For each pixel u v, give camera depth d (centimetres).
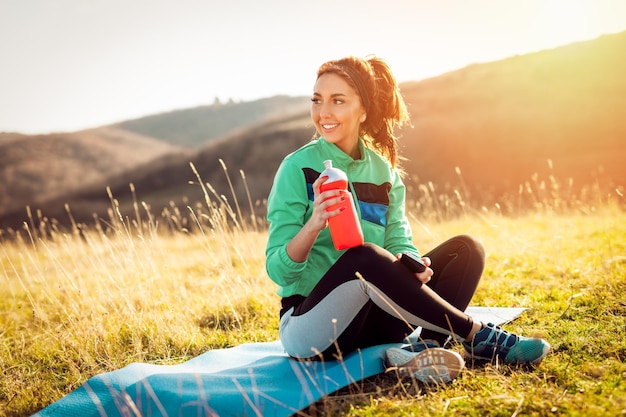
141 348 407
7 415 315
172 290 575
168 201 4031
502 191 2458
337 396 277
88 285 620
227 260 550
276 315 476
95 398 289
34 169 7538
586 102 3044
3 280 714
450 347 329
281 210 294
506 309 409
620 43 3600
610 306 383
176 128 10206
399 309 273
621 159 2361
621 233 683
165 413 268
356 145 324
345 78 305
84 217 4447
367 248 272
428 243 758
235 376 302
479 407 256
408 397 271
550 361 299
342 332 286
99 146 8800
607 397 252
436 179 2806
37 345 437
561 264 541
